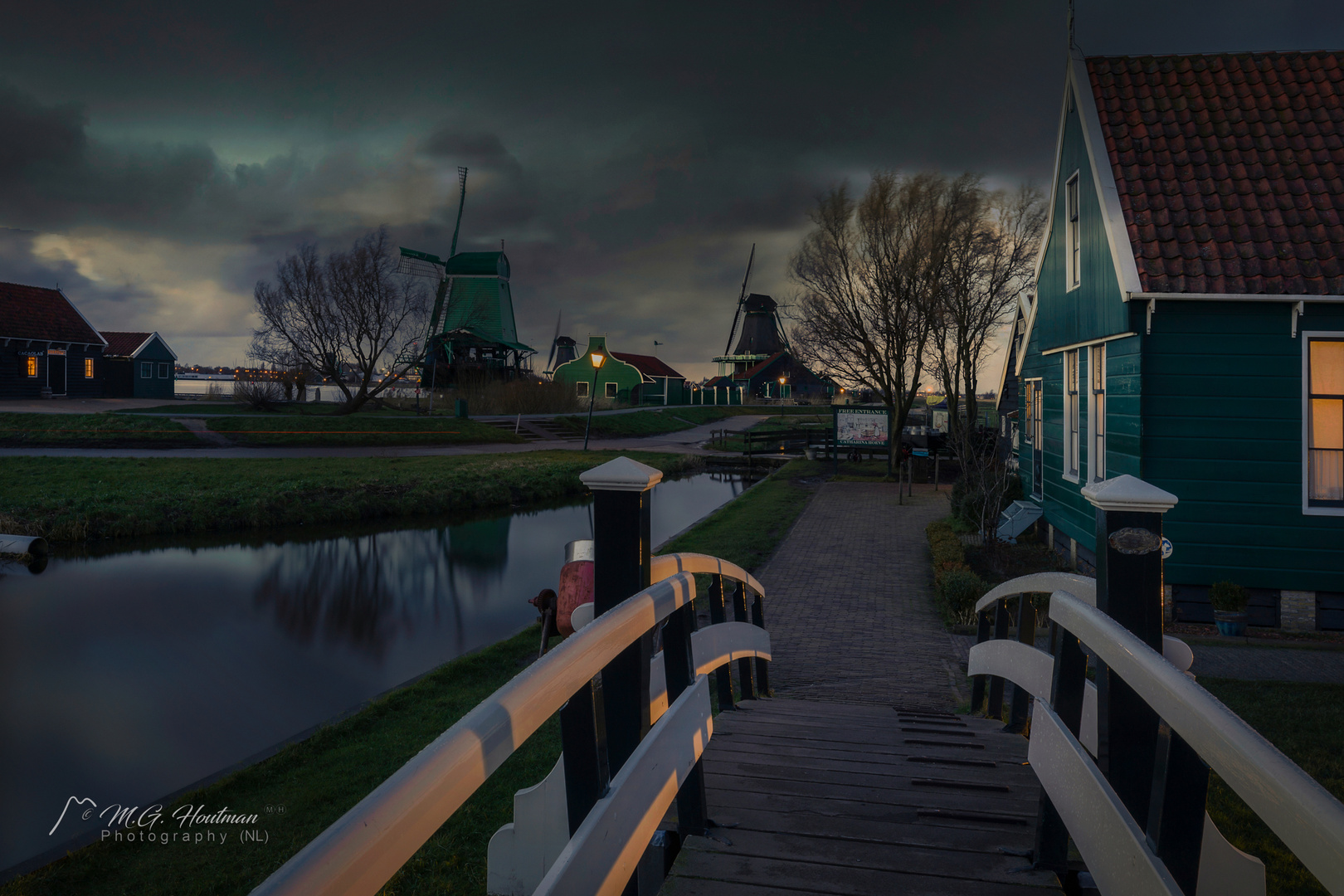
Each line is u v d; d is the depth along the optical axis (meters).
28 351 45.34
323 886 0.78
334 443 35.09
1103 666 2.25
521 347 66.31
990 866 2.68
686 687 2.95
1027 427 17.97
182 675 10.41
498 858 3.29
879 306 27.31
